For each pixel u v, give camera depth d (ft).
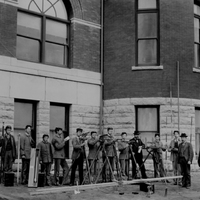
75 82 58.80
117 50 61.82
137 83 60.23
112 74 61.82
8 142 44.75
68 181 47.39
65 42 59.72
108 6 63.46
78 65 59.36
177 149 48.75
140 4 62.28
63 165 46.32
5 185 42.06
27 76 53.36
